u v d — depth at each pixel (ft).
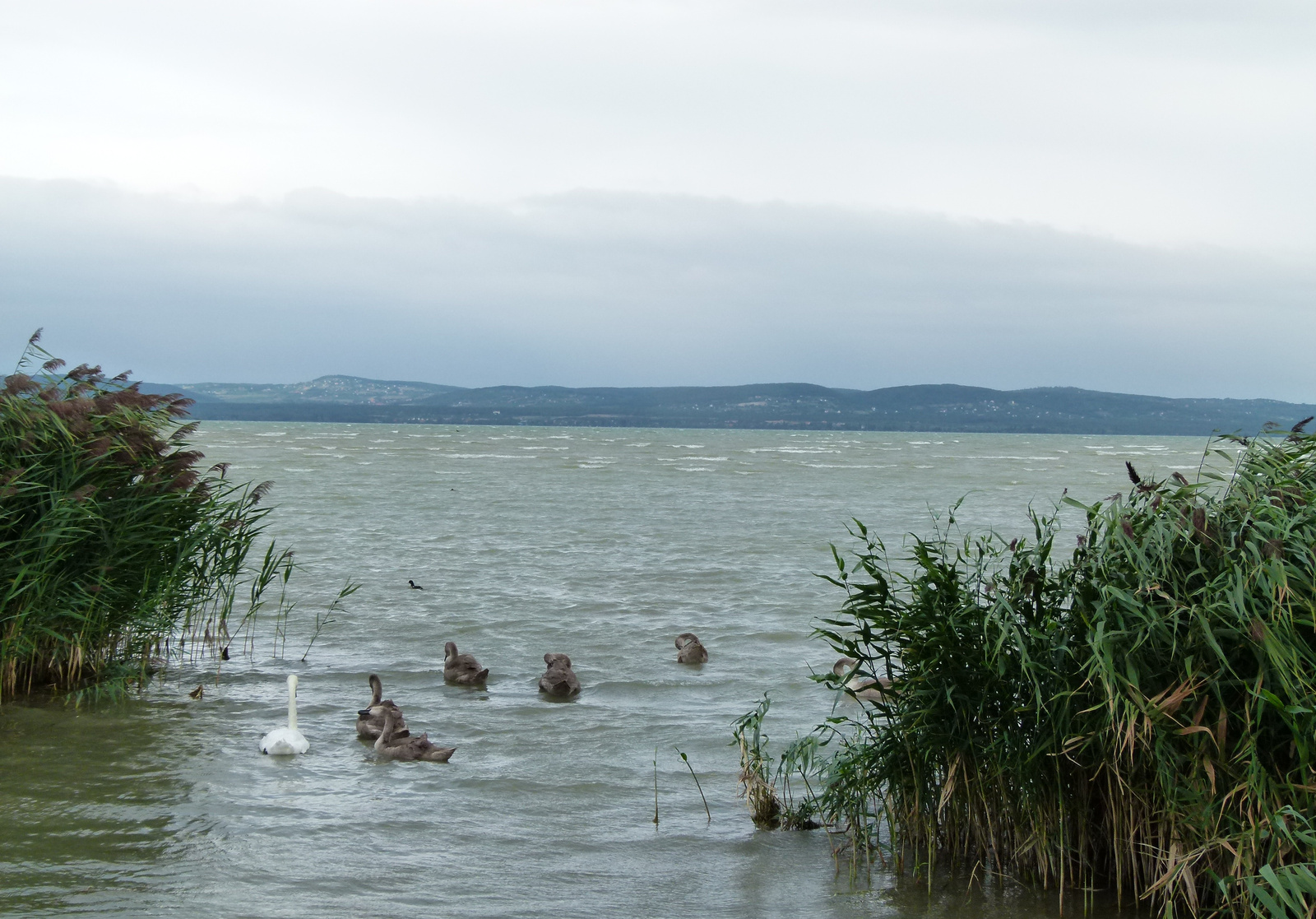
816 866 29.07
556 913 25.85
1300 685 23.04
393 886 27.30
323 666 53.16
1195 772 24.00
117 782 34.50
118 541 44.57
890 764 28.55
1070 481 252.42
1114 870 27.09
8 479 41.42
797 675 52.85
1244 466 28.02
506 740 41.32
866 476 273.54
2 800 32.35
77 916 24.77
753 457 415.03
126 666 49.39
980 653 27.12
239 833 30.63
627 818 32.91
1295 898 21.59
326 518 134.31
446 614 68.69
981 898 26.68
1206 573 25.25
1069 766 26.84
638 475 265.34
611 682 51.29
